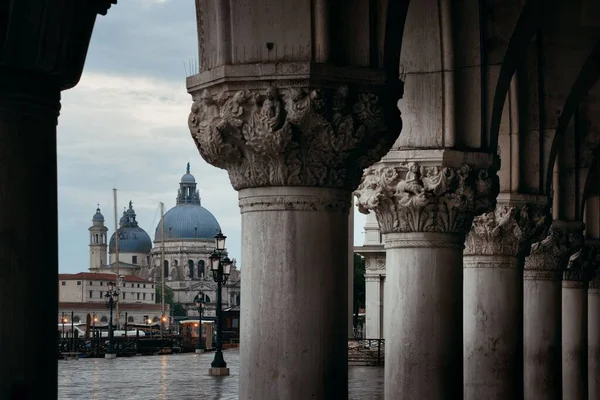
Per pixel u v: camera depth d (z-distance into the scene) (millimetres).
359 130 11398
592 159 25328
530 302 24453
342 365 11578
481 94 15859
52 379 9133
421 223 15672
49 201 9086
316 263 11453
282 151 11219
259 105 11203
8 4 8719
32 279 8969
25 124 8914
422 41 15820
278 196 11445
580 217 25219
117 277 173875
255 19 11312
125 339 88750
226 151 11547
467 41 15828
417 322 15656
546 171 20453
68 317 196000
